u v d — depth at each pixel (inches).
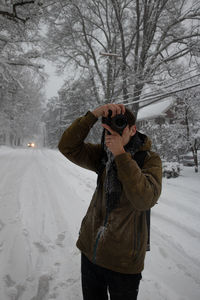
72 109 1063.6
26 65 436.5
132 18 650.8
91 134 988.6
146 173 40.5
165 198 207.8
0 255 99.3
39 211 159.9
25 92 843.4
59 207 171.3
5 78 406.6
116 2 574.2
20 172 330.6
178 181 306.2
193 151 398.3
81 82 730.2
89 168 54.0
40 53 441.1
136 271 41.8
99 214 45.8
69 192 220.4
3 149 1040.2
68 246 110.6
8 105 888.3
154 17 534.6
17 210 159.2
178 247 116.0
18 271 88.2
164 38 572.1
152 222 150.0
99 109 48.0
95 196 48.9
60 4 392.8
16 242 111.7
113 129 36.3
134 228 42.4
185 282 87.6
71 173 344.8
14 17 333.4
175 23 527.2
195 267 98.5
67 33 639.1
